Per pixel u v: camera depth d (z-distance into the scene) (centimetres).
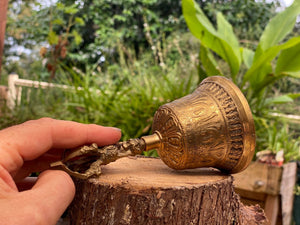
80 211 19
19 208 13
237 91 20
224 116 20
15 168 17
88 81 66
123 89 63
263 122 56
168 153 20
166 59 83
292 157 58
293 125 72
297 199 62
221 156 20
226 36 58
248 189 46
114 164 22
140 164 23
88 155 19
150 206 17
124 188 17
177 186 18
